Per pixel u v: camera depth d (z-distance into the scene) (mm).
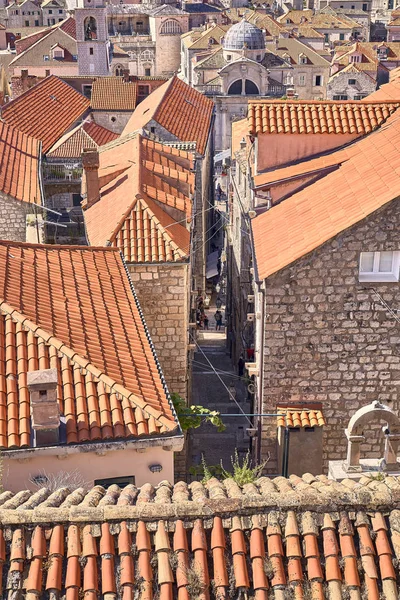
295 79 106812
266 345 24766
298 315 24328
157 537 11375
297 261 23562
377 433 24766
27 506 12273
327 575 11031
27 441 16484
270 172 29578
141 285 29562
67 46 103375
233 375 39969
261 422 25891
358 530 11523
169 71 136750
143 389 18781
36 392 16219
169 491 13039
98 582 10984
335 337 24594
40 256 24766
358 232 23219
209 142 61594
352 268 23703
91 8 87750
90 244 31172
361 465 19797
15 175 41344
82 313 21672
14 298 20297
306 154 29844
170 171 36531
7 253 23719
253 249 26891
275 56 96250
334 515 11625
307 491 12070
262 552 11266
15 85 72312
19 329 19000
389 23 147000
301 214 26328
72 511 11562
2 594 10734
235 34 92625
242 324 37188
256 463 27312
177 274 29484
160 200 32750
